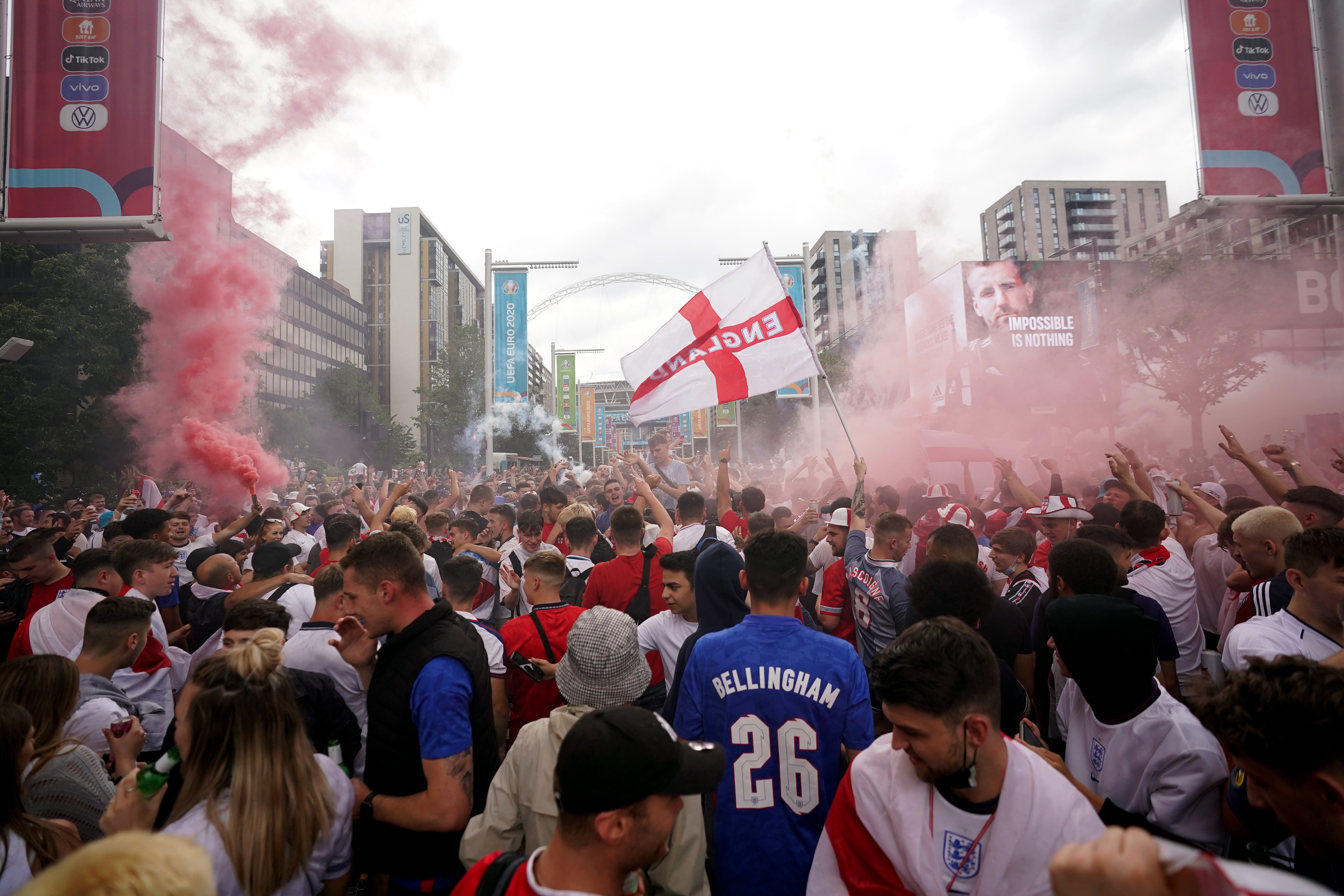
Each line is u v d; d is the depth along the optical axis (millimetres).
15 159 9047
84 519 10859
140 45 9195
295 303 77250
